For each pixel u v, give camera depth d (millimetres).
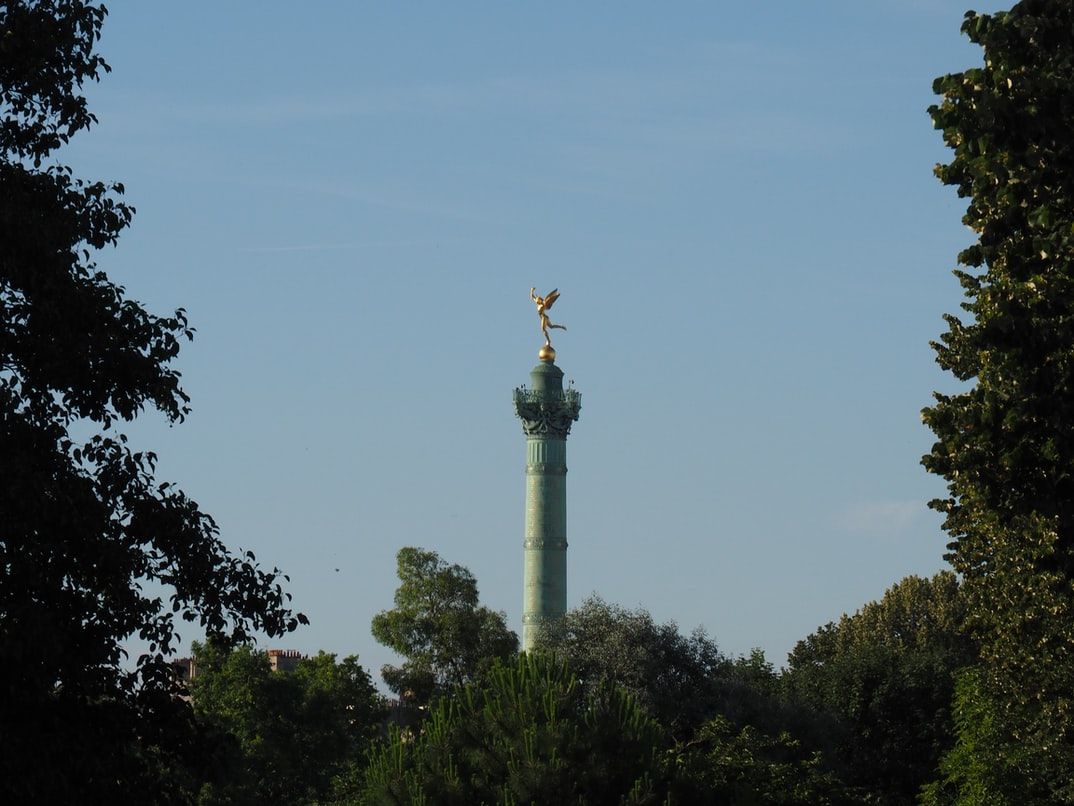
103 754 81562
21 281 81625
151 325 87000
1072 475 70250
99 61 88812
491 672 140250
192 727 90438
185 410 87000
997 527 107312
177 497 86625
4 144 86750
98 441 84625
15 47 85000
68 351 82438
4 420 79562
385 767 130375
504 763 127438
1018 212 68312
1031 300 68875
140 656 85000
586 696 143250
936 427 76562
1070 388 68312
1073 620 111625
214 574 85938
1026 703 133000
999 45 66125
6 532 77125
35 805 76938
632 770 128375
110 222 88438
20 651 75000
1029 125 65125
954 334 104688
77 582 82625
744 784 163000
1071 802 157625
